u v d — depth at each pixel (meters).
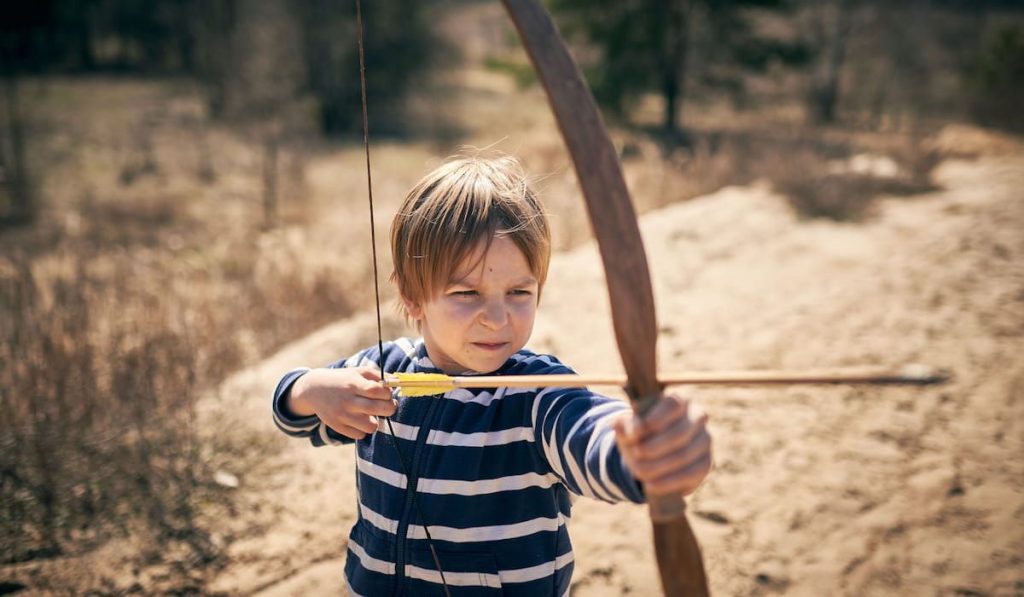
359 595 1.37
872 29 22.88
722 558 2.68
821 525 2.84
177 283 6.91
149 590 2.49
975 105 18.48
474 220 1.22
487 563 1.26
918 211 7.57
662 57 18.30
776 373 0.82
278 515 2.88
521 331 1.27
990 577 2.55
